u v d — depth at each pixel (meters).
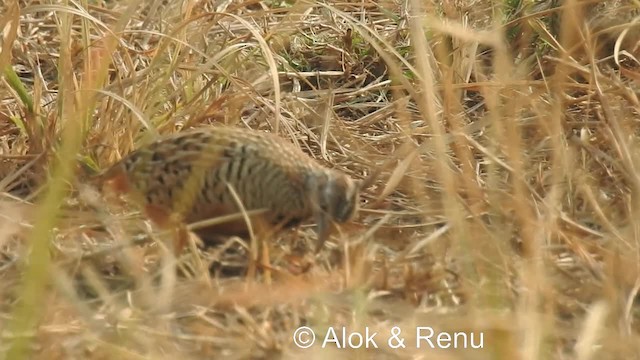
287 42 17.38
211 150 11.33
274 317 10.66
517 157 10.91
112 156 13.45
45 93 15.34
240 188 11.27
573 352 10.12
